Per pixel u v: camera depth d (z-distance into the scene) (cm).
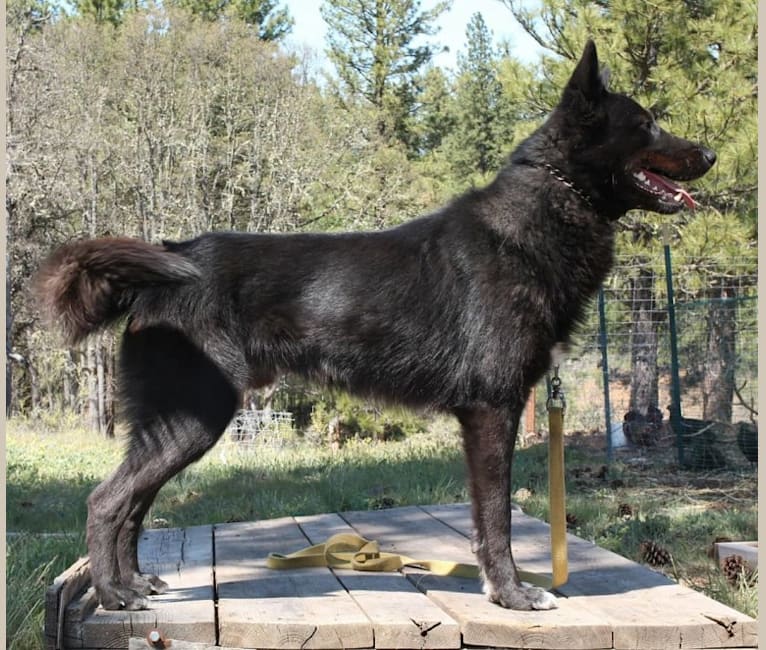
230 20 2142
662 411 1323
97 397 1922
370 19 2830
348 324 404
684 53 1156
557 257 409
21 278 1873
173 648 352
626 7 1139
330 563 470
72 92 1858
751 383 1118
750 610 479
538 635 356
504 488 393
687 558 607
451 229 414
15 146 1789
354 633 353
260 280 400
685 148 432
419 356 405
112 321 396
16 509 793
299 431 1702
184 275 366
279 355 407
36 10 2206
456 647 359
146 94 1845
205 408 383
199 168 1888
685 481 992
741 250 1155
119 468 381
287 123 1883
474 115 3197
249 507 787
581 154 421
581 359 1414
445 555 487
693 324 1153
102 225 1961
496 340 393
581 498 823
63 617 352
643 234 1285
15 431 1730
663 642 359
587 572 449
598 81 424
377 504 766
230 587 419
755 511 779
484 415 396
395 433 1719
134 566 399
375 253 414
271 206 1883
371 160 2031
